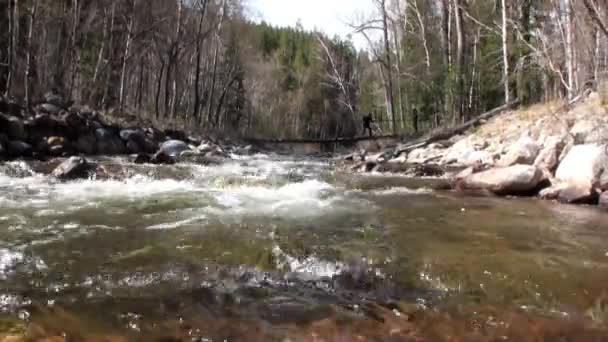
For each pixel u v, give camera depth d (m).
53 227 5.12
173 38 30.38
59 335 2.77
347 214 6.31
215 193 7.79
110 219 5.58
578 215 6.39
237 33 38.81
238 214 6.11
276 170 11.88
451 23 28.86
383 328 2.97
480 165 10.95
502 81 21.00
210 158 14.62
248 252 4.37
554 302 3.39
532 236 5.15
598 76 13.39
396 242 4.84
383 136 23.52
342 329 2.94
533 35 20.17
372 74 46.03
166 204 6.66
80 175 8.98
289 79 66.12
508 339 2.86
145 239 4.72
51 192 7.36
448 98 23.19
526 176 8.09
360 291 3.56
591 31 14.40
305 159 18.25
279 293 3.49
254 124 57.38
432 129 22.12
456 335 2.89
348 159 17.72
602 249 4.65
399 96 32.38
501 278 3.81
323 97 57.69
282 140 25.64
